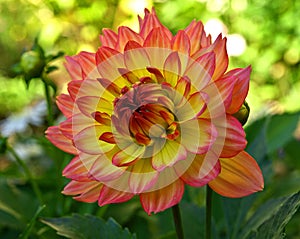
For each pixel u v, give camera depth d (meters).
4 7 1.40
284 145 0.65
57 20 1.33
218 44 0.34
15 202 0.57
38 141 0.62
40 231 0.49
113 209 0.58
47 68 0.51
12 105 1.15
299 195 0.36
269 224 0.38
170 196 0.33
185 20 1.22
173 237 0.47
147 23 0.36
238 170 0.34
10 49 1.38
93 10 1.30
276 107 0.92
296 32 1.25
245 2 1.25
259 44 1.26
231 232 0.47
